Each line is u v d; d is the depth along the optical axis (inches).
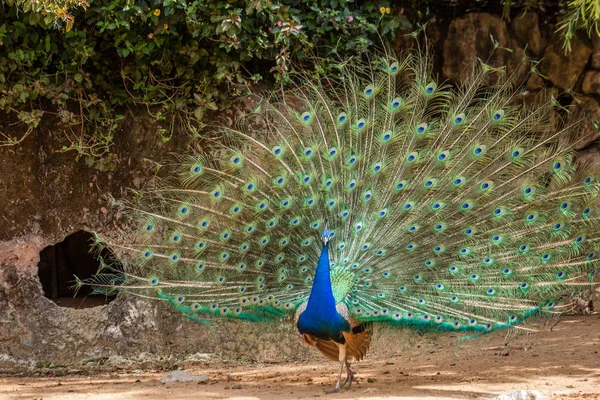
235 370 410.0
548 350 411.8
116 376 393.7
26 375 406.3
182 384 348.5
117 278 395.5
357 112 362.0
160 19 415.8
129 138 446.9
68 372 413.4
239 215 346.0
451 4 502.0
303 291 339.9
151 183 443.8
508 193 347.9
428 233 340.8
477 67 499.8
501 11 503.2
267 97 456.8
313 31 462.0
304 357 449.7
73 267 612.4
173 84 445.1
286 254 344.5
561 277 341.1
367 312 322.7
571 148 394.3
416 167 349.1
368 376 367.2
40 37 412.8
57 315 433.7
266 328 355.6
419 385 329.4
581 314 506.0
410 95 361.4
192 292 342.3
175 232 345.7
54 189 439.2
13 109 418.6
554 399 285.3
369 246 335.3
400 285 333.4
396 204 343.0
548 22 505.0
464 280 336.2
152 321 441.7
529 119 383.2
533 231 345.1
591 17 458.9
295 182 346.9
